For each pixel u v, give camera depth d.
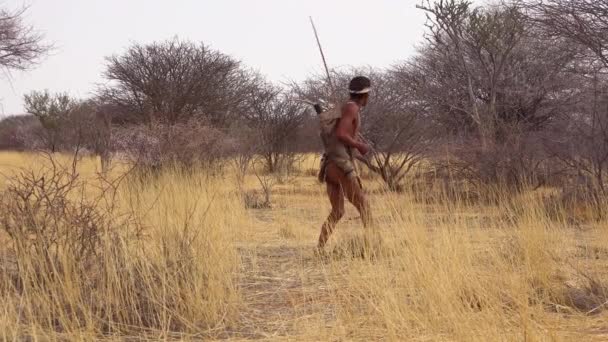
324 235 7.16
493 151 11.67
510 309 4.92
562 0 11.48
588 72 11.98
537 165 11.58
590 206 9.27
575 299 5.21
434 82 17.59
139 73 23.58
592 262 6.42
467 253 5.75
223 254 6.13
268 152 23.28
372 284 5.14
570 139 11.58
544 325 4.58
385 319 4.52
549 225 7.26
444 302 4.63
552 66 14.39
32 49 22.88
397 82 18.47
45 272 4.96
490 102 15.85
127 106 23.55
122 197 7.27
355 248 6.50
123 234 5.49
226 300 5.15
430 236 6.55
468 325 4.29
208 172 11.92
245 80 26.09
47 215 5.36
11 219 5.30
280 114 25.70
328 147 7.17
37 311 4.68
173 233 5.75
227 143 14.46
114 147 12.90
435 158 12.78
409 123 16.66
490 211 8.21
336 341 4.40
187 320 4.73
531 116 15.39
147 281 4.95
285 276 6.21
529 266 5.66
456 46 15.59
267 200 12.68
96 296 4.91
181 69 23.98
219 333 4.66
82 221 5.32
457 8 15.34
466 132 15.26
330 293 5.34
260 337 4.59
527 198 8.02
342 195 7.19
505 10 14.98
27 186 5.45
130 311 4.90
